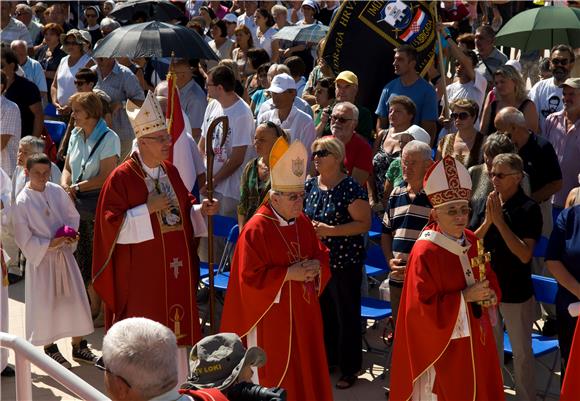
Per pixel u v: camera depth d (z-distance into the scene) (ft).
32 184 62.69
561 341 53.93
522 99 74.54
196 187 74.08
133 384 27.61
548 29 91.50
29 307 62.90
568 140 74.59
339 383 61.36
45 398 59.67
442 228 47.83
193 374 33.94
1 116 78.02
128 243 56.24
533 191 65.82
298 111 75.61
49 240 62.08
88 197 69.56
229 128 75.25
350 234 59.77
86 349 66.18
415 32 86.89
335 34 88.79
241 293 51.29
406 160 57.98
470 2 140.46
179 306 57.47
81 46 104.83
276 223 51.55
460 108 67.36
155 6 120.98
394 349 49.47
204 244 76.07
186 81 86.07
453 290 47.47
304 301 51.60
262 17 131.85
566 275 52.65
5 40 120.16
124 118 89.56
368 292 76.64
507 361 63.21
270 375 51.01
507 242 54.08
